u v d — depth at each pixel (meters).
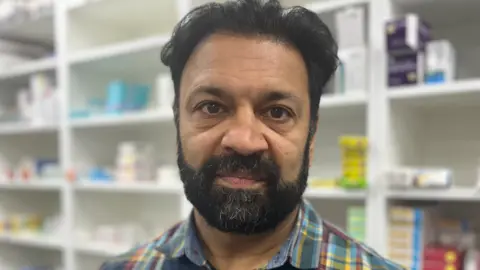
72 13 2.03
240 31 0.66
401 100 1.33
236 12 0.67
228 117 0.67
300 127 0.68
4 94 2.58
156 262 0.80
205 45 0.68
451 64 1.30
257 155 0.65
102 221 2.16
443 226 1.37
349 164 1.34
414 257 1.26
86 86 2.11
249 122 0.65
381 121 1.29
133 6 1.90
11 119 2.36
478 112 1.44
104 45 2.15
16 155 2.58
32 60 2.48
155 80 2.14
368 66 1.33
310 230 0.74
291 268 0.70
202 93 0.67
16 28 2.32
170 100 1.71
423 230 1.26
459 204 1.47
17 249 2.56
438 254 1.24
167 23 2.08
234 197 0.64
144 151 1.90
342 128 1.68
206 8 0.69
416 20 1.24
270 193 0.65
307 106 0.70
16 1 2.17
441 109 1.51
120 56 1.88
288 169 0.66
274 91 0.65
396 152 1.36
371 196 1.30
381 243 1.29
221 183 0.65
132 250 0.86
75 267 2.03
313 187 1.42
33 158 2.52
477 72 1.44
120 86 1.87
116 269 0.83
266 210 0.65
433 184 1.22
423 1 1.31
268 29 0.67
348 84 1.35
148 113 1.73
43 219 2.52
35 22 2.21
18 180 2.28
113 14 2.02
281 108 0.67
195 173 0.67
